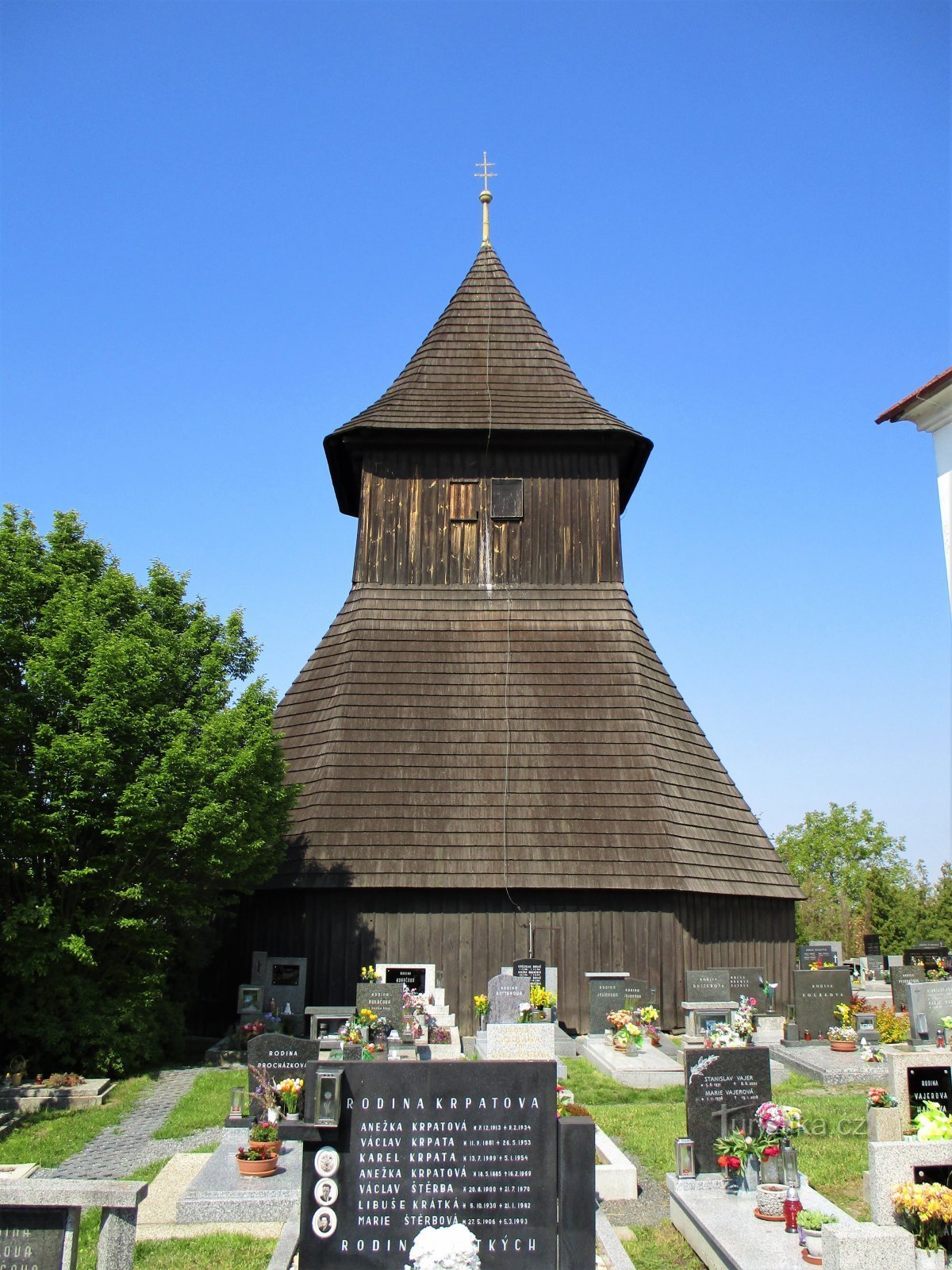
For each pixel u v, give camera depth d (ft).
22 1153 47.14
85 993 64.03
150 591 77.05
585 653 94.17
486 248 114.62
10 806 60.75
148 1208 39.52
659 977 81.76
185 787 64.44
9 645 64.44
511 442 100.58
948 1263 30.53
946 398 50.49
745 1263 32.07
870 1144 33.96
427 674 92.48
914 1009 69.87
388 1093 30.73
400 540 98.99
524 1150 30.63
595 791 86.28
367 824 83.82
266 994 77.71
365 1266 29.94
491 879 81.56
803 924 211.41
